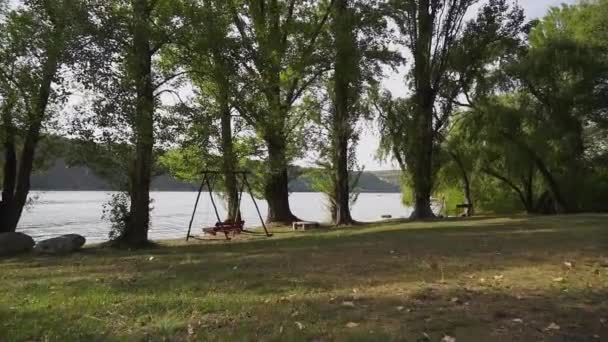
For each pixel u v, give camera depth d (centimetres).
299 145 3092
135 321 644
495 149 3647
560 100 3256
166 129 1827
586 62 3212
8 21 1778
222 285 877
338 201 3002
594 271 940
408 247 1391
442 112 3362
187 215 5294
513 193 4169
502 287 805
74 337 584
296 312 664
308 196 13462
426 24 3212
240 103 2147
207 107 2134
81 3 1645
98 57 1630
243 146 2630
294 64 2775
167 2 1867
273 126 2519
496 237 1611
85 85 1644
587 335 571
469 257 1152
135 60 1694
